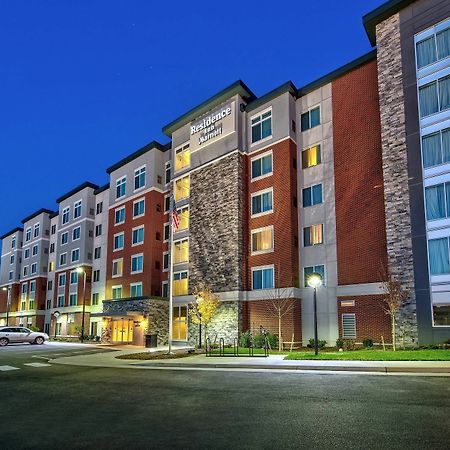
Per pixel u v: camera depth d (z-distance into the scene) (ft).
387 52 90.48
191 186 126.52
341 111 102.22
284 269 101.91
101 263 175.83
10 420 30.42
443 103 80.74
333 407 31.32
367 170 95.20
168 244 138.92
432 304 75.92
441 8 84.17
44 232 233.35
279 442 23.29
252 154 115.14
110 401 36.86
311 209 103.50
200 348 95.20
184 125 135.64
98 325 169.99
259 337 96.22
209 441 23.86
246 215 112.98
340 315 93.56
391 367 49.32
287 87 109.29
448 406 30.78
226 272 110.32
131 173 155.94
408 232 80.84
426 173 80.48
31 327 196.85
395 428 25.40
